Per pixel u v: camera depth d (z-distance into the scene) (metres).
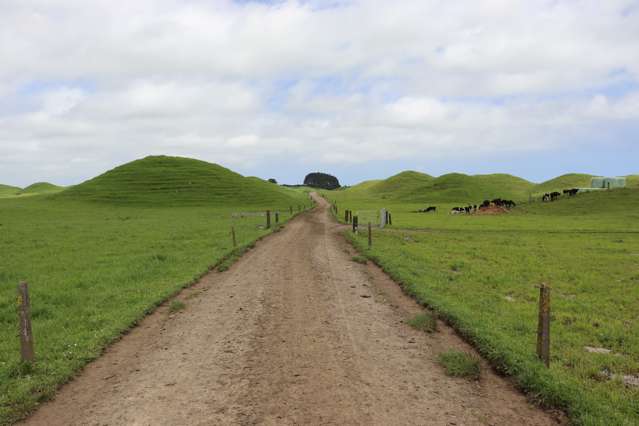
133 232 39.81
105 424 6.55
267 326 11.30
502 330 10.96
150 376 8.28
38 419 6.79
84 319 12.08
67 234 38.34
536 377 7.64
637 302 14.97
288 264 21.22
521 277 19.08
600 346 10.45
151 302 13.59
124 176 134.00
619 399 7.43
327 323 11.55
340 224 52.09
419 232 42.41
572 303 14.44
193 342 10.20
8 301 14.45
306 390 7.50
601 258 25.20
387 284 16.77
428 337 10.48
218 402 7.12
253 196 124.88
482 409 6.92
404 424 6.40
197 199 116.62
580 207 77.50
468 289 16.03
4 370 8.38
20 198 117.75
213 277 18.36
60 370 8.45
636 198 77.94
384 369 8.45
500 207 81.44
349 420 6.48
